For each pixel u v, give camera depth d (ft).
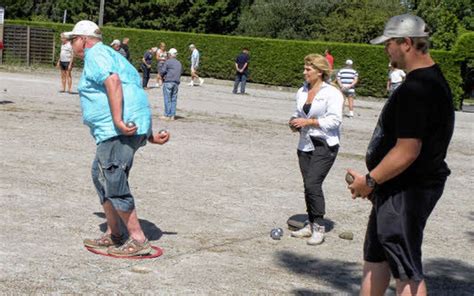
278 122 65.21
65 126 50.75
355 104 103.14
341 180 37.93
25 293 17.94
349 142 55.31
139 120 20.90
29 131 47.03
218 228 26.14
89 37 21.03
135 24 186.70
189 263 21.62
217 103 83.30
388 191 14.11
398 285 14.14
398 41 14.07
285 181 36.32
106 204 21.86
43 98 70.49
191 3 188.24
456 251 25.25
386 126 14.24
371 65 115.85
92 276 19.69
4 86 82.12
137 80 21.49
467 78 130.41
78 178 33.04
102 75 20.44
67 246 22.34
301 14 188.65
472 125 80.43
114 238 22.34
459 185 39.32
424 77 13.80
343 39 173.78
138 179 34.14
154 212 27.81
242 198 31.55
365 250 15.03
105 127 20.79
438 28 181.27
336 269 22.09
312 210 24.97
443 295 20.42
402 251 13.93
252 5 204.23
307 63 24.99
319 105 24.63
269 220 27.91
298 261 22.72
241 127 59.31
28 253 21.31
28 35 132.77
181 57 132.98
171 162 39.52
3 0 194.80
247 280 20.43
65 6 194.80
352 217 29.60
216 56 130.31
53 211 26.61
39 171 33.96
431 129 13.83
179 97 88.48
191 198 30.81
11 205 26.96
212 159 41.57
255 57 126.41
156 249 22.53
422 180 14.01
